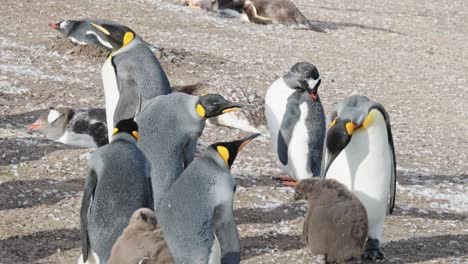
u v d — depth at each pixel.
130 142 9.09
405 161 16.42
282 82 14.13
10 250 10.16
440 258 10.88
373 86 23.16
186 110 10.42
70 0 27.88
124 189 8.78
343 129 10.62
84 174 13.19
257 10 30.20
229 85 17.94
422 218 12.68
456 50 29.59
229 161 8.90
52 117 15.78
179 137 10.41
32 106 17.38
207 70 22.06
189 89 17.91
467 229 12.32
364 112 10.66
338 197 10.11
